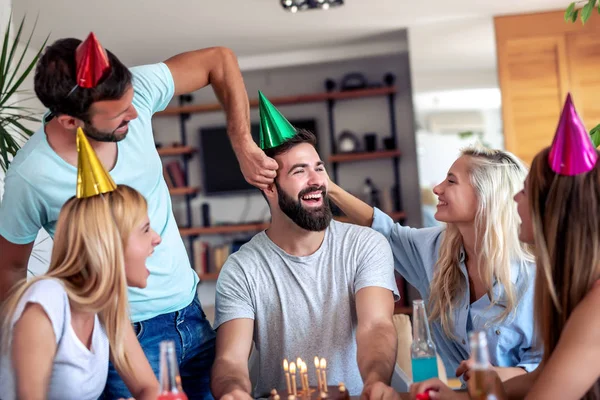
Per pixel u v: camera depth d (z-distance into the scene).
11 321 1.34
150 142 1.77
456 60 5.12
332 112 6.12
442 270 1.96
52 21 4.57
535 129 4.79
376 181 6.05
